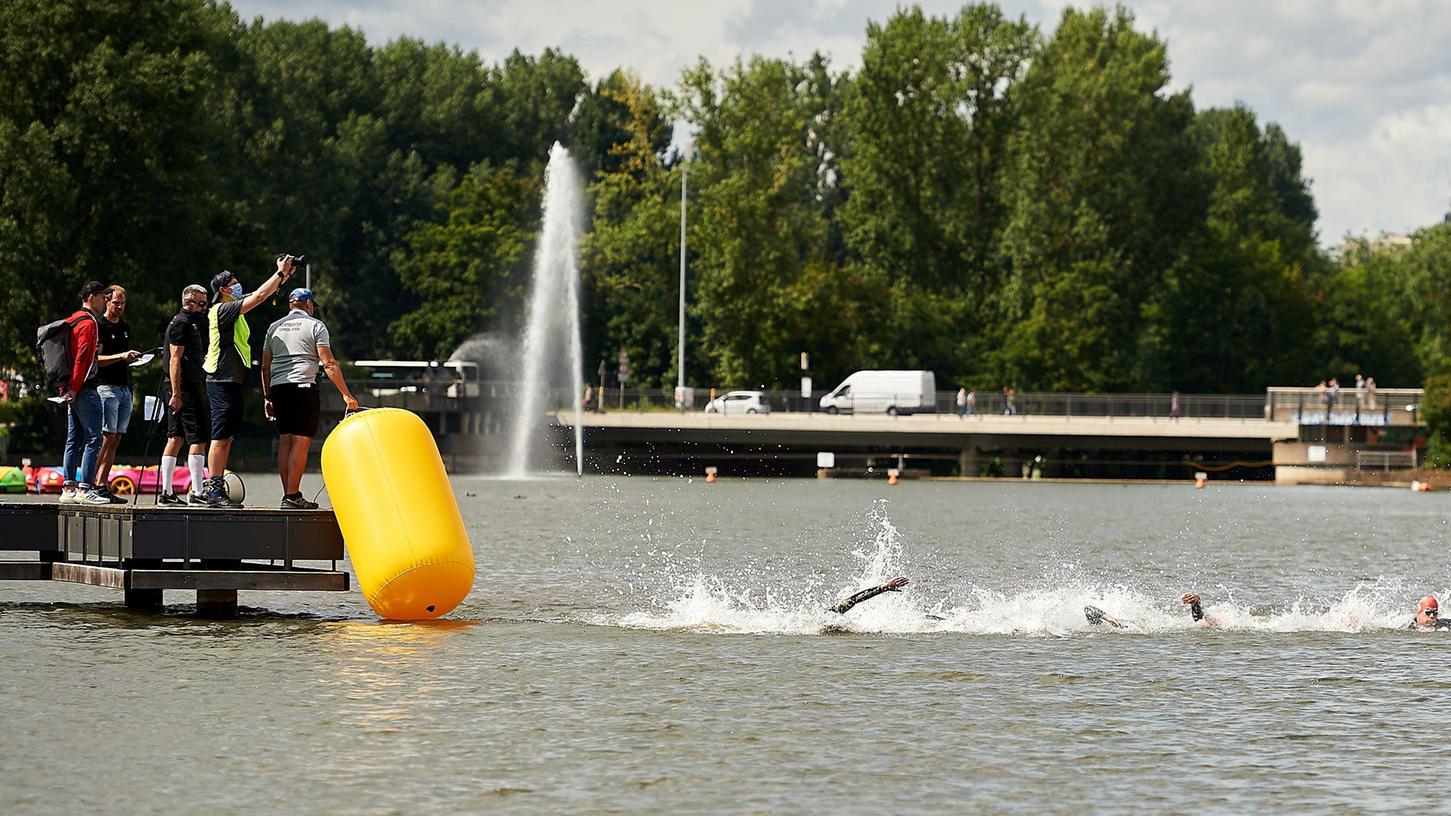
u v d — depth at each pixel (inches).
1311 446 4562.0
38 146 3892.7
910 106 6033.5
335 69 7785.4
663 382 6067.9
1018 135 6013.8
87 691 920.9
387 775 738.2
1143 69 5994.1
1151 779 744.3
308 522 1196.5
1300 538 2314.2
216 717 855.1
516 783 726.5
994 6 6058.1
